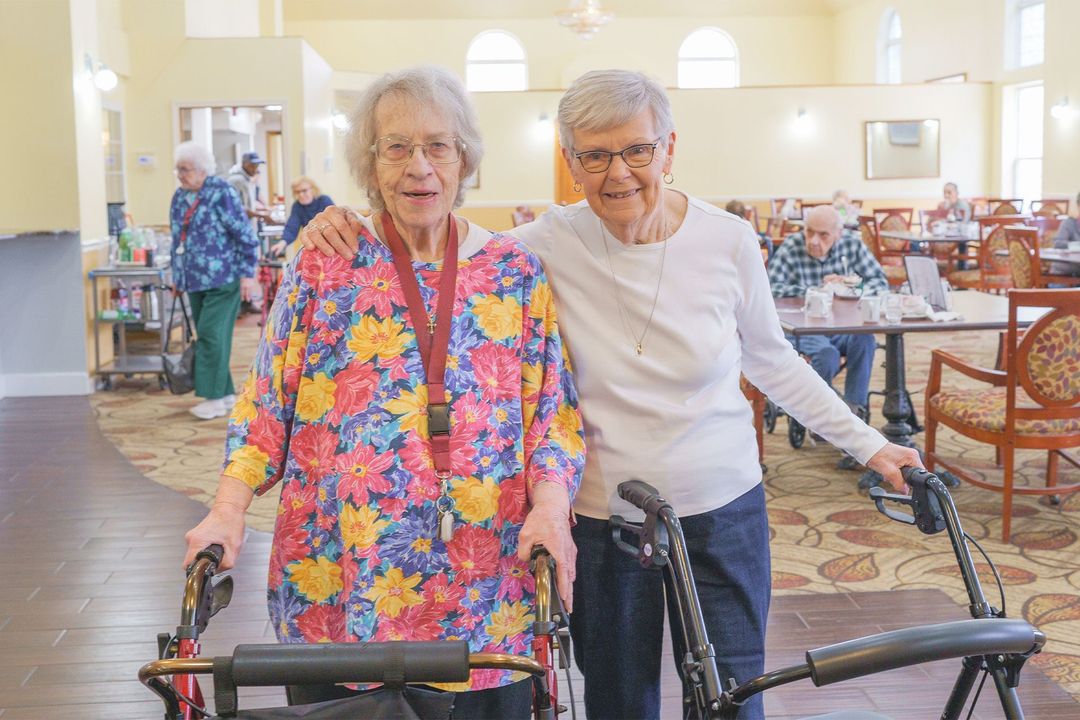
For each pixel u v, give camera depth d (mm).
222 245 6609
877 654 1276
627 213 1807
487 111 17375
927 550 4133
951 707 1644
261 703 2957
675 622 1990
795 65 21828
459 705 1709
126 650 3309
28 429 6559
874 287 5746
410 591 1656
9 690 3035
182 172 6559
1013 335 4070
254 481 1672
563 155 1856
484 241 1759
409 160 1649
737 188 17625
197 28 12383
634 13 21297
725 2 21281
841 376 7777
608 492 1916
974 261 12875
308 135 12547
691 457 1897
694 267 1896
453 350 1688
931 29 18938
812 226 5773
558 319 1926
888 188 17719
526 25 21062
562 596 1570
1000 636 1320
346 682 1247
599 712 2027
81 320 7703
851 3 21016
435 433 1662
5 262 7629
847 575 3879
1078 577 3809
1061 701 2877
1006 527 4184
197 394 6809
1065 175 15523
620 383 1894
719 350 1904
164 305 8008
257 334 10859
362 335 1683
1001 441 4172
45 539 4410
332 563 1687
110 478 5375
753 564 1975
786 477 5223
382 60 21031
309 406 1699
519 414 1731
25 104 7520
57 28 7492
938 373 4555
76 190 7598
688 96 17453
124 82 11750
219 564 1535
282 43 11992
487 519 1678
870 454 1955
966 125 17594
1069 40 15258
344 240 1711
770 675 1357
